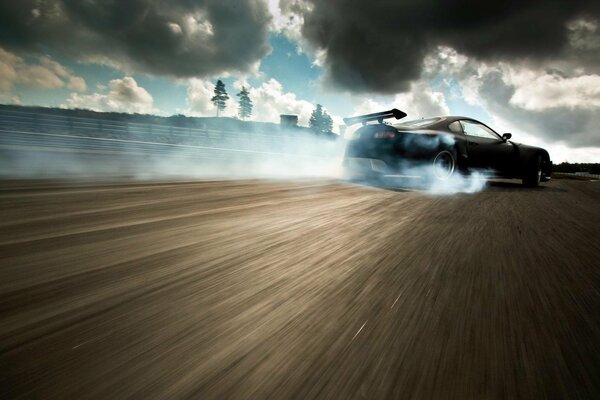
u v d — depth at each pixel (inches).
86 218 70.8
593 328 30.3
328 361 24.4
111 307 32.2
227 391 21.1
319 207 91.6
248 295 35.9
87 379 21.8
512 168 194.4
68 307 31.9
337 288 38.3
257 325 29.5
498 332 29.0
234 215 77.9
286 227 67.9
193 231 62.7
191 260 46.6
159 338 26.9
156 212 78.8
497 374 23.2
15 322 29.0
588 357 25.6
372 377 22.7
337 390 21.3
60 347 25.4
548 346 27.0
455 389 21.6
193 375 22.5
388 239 60.6
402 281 40.8
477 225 74.5
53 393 20.5
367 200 105.8
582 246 60.3
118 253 48.8
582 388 22.0
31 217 70.8
